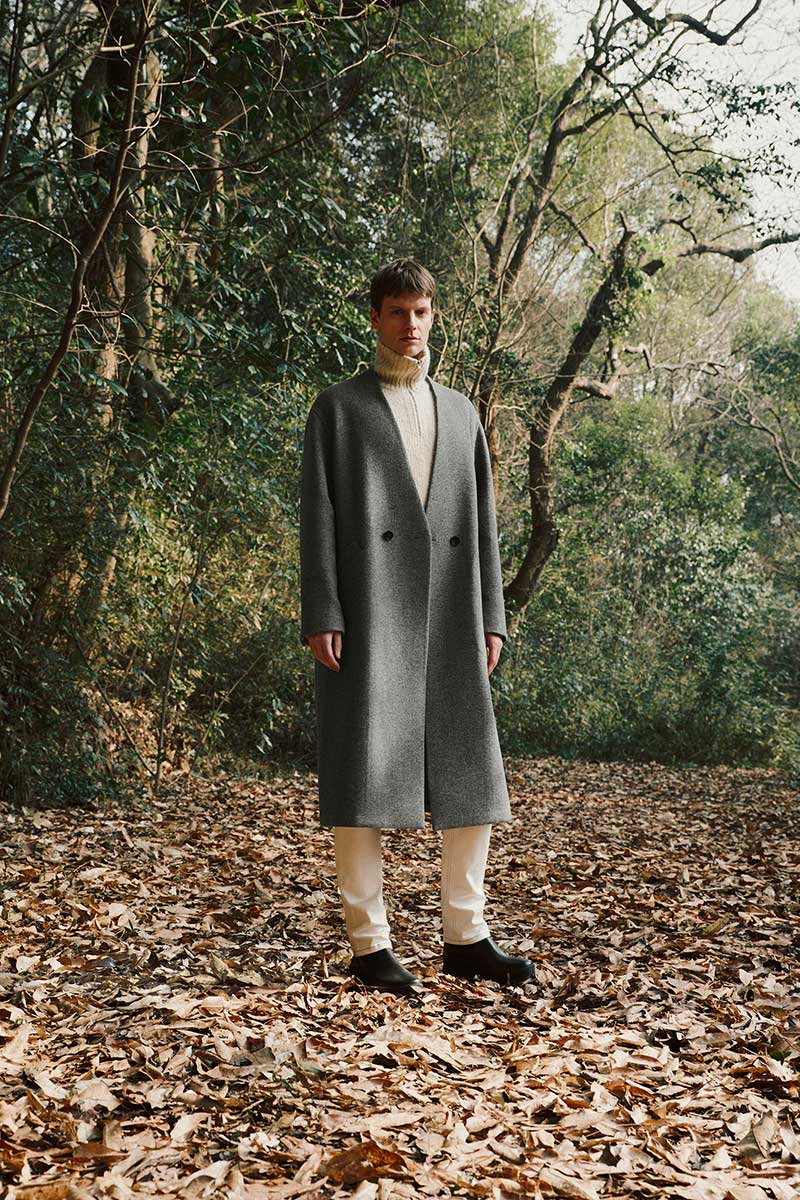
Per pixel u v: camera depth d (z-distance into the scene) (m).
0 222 6.80
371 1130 2.04
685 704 16.98
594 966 3.70
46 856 5.66
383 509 2.96
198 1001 2.74
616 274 15.06
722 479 23.81
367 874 3.01
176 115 6.49
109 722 8.98
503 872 5.91
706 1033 2.86
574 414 20.44
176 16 5.93
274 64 6.64
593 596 17.56
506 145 14.91
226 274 8.09
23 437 5.30
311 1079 2.28
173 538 9.43
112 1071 2.29
